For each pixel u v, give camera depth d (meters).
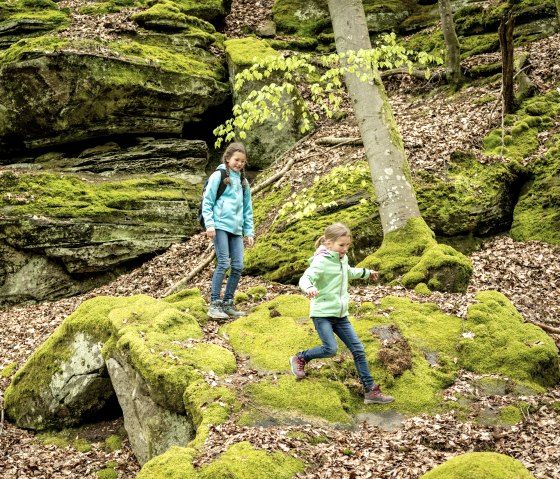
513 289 8.18
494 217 9.73
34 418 7.16
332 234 5.41
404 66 15.24
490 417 5.26
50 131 13.09
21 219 11.15
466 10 16.47
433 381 5.77
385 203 8.70
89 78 12.84
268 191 12.16
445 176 10.27
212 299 6.97
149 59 13.52
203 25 16.25
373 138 8.81
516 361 5.92
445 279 7.47
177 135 14.26
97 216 11.60
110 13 15.93
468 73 14.06
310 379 5.66
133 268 11.91
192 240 12.18
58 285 11.36
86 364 6.93
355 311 6.88
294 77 15.04
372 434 5.14
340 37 8.95
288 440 4.85
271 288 8.80
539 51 14.05
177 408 5.57
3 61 12.77
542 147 10.93
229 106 14.96
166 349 6.00
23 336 9.64
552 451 4.60
